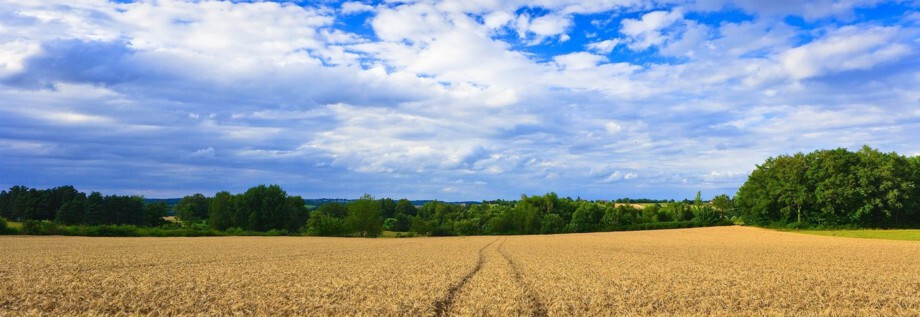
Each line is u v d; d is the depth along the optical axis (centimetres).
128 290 1734
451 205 13438
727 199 11725
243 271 2472
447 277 2230
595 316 1420
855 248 4559
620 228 9312
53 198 10856
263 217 9538
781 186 8344
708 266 2833
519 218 9475
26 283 1864
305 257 3522
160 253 3741
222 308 1462
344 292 1753
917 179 7944
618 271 2544
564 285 1978
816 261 3181
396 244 5581
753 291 1823
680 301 1614
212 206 9938
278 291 1778
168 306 1484
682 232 8225
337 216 11988
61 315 1345
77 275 2186
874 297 1684
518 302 1579
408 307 1480
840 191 7681
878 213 7869
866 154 8075
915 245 5025
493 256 3662
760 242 5616
